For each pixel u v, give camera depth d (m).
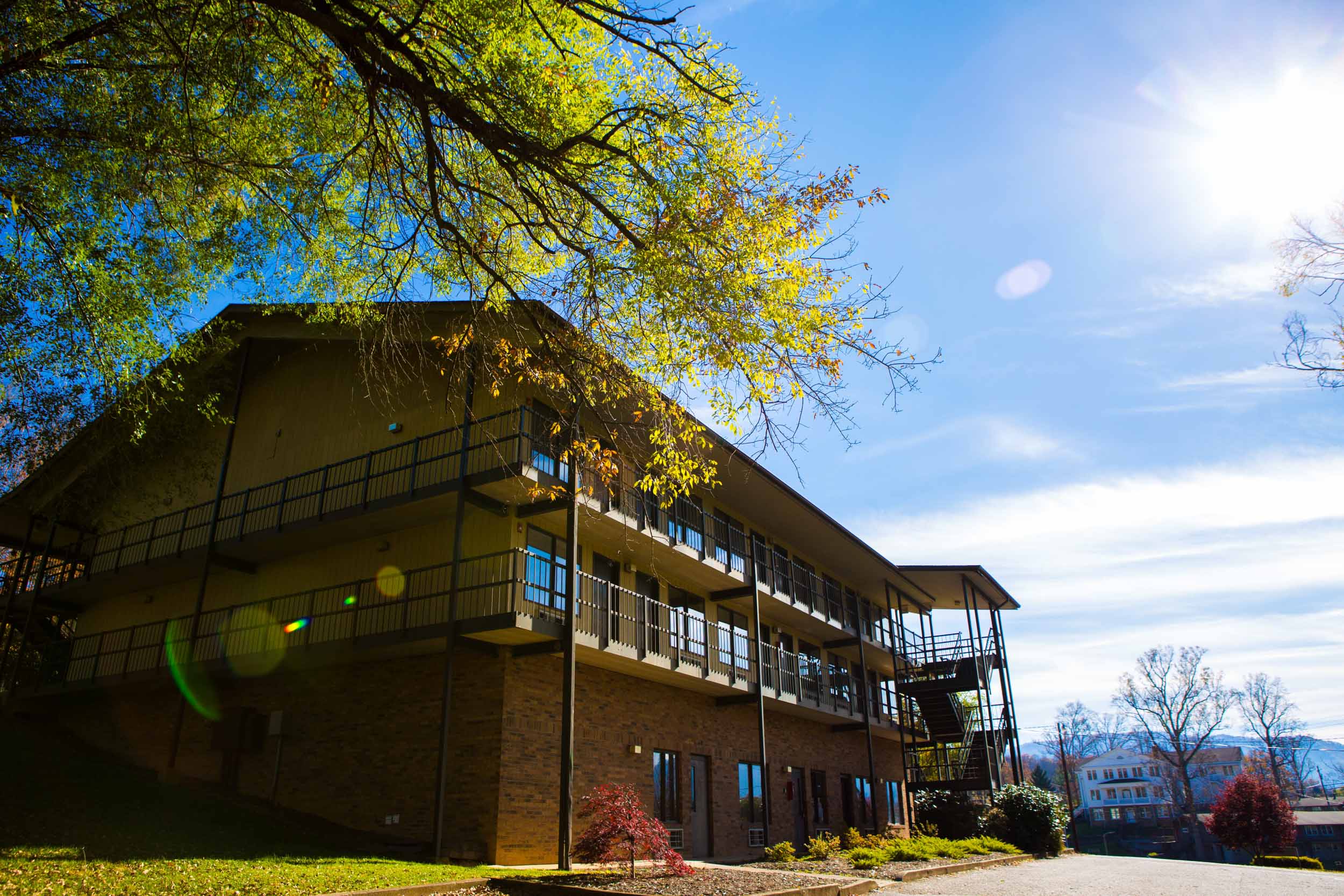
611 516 15.74
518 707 14.00
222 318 17.75
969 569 28.38
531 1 7.93
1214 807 47.06
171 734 17.62
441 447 15.70
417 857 12.22
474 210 8.74
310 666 16.16
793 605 23.19
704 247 7.74
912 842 19.11
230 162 10.34
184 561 17.69
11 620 21.80
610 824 11.12
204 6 8.16
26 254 10.31
